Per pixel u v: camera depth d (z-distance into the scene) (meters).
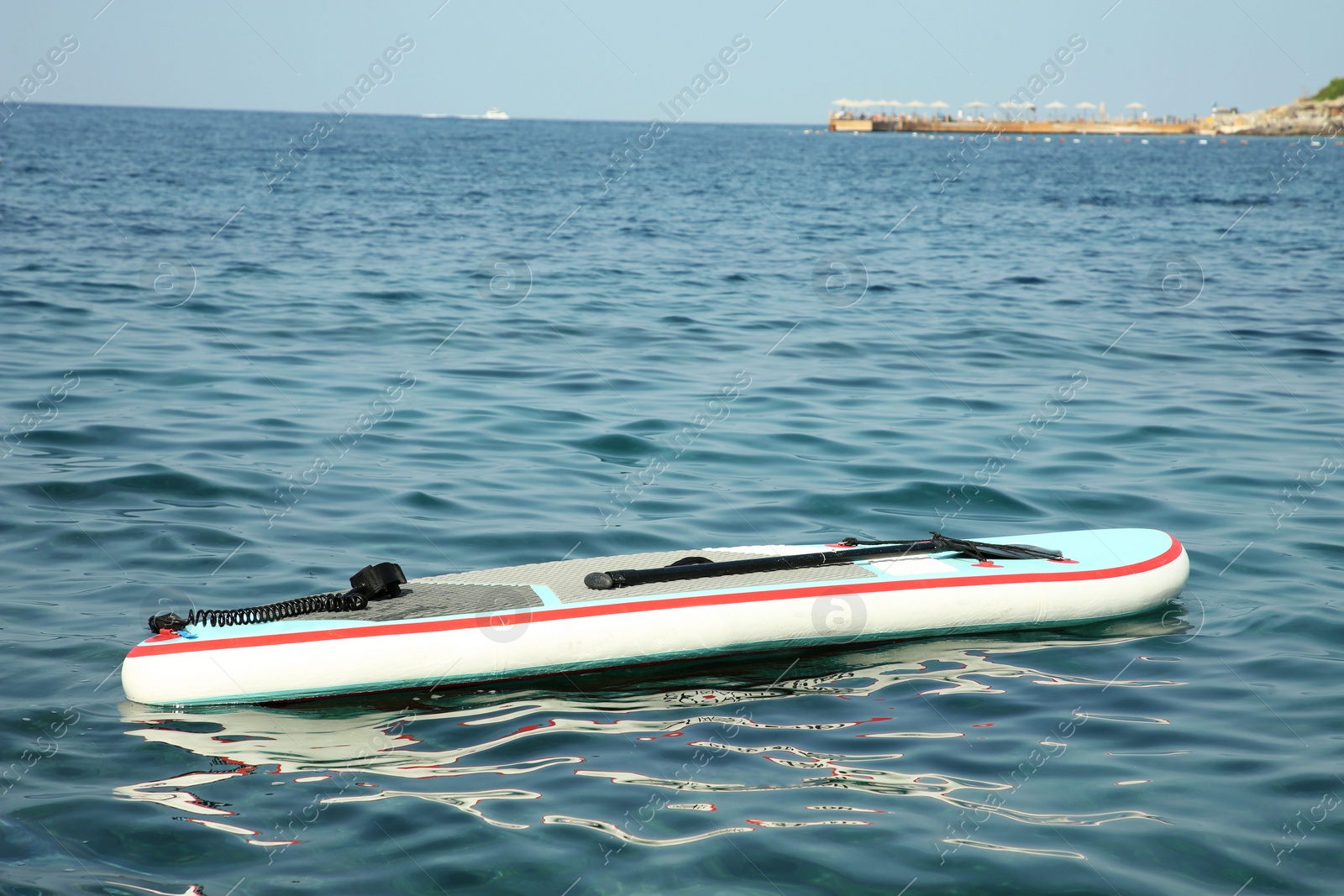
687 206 28.36
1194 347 11.23
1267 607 5.28
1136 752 3.92
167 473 6.76
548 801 3.57
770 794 3.62
